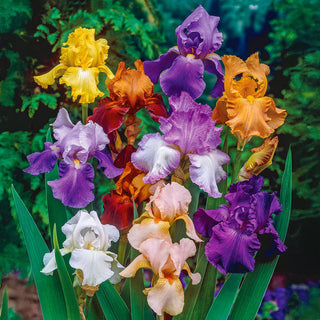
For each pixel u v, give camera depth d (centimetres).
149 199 128
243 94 128
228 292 123
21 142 254
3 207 255
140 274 121
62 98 258
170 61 135
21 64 263
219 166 125
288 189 128
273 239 124
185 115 122
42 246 125
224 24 346
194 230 121
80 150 125
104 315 127
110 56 257
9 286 267
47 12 258
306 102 301
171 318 122
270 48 317
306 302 294
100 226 121
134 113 134
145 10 270
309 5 309
